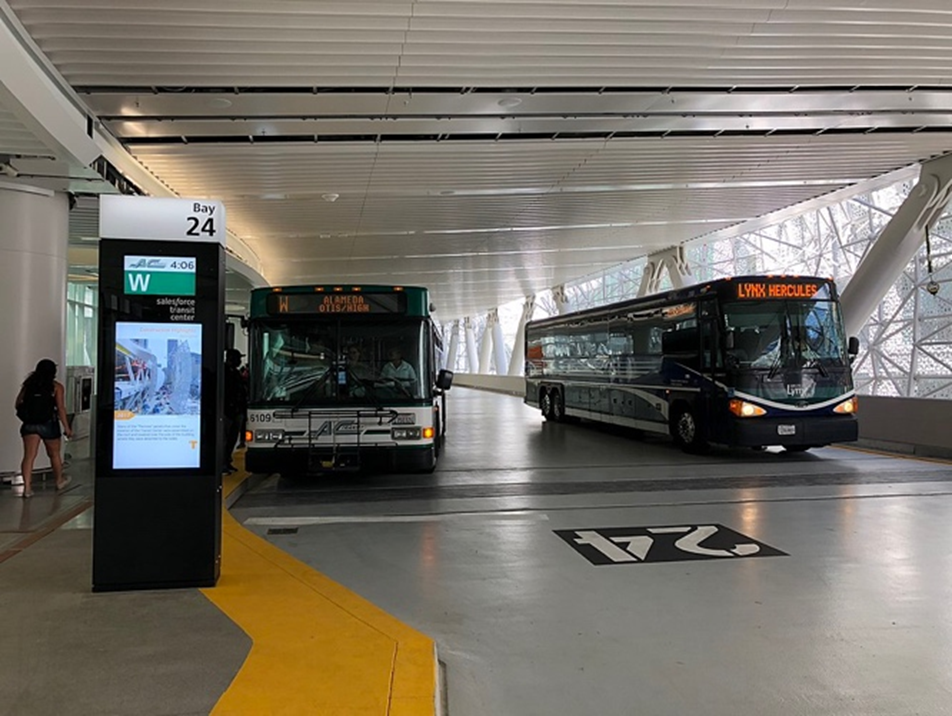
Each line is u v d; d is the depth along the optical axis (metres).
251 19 8.23
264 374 10.98
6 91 7.36
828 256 29.94
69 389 16.44
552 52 9.38
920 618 5.47
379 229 21.64
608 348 19.16
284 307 11.11
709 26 8.83
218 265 5.91
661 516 9.14
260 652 4.48
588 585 6.36
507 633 5.24
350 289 11.18
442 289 41.16
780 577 6.53
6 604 5.41
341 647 4.57
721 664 4.67
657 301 16.48
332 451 10.80
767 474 12.38
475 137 12.94
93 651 4.50
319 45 8.97
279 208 18.30
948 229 23.61
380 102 10.88
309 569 6.46
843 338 14.11
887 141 14.03
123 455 5.80
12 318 10.88
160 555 5.82
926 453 14.34
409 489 11.33
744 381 13.58
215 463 5.90
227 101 10.56
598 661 4.74
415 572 6.79
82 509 9.02
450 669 4.63
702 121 12.36
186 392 5.88
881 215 26.95
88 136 9.70
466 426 22.33
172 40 8.66
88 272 21.50
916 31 9.18
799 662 4.69
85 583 5.94
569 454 15.38
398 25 8.52
